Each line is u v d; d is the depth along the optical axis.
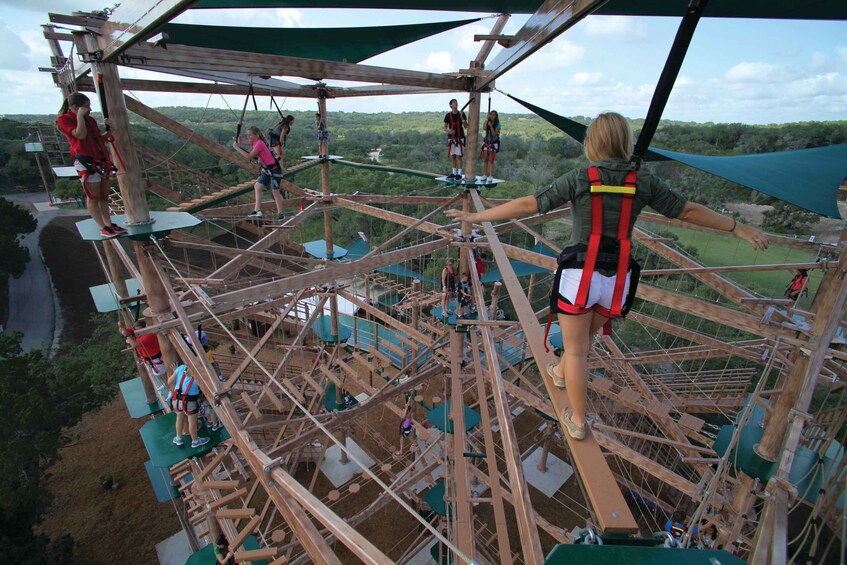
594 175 2.15
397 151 52.66
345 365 15.78
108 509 15.03
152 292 7.17
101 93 5.93
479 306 7.78
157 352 8.29
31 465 14.86
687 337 12.59
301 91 13.58
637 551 1.66
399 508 15.55
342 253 17.36
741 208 22.16
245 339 22.70
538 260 8.32
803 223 18.08
